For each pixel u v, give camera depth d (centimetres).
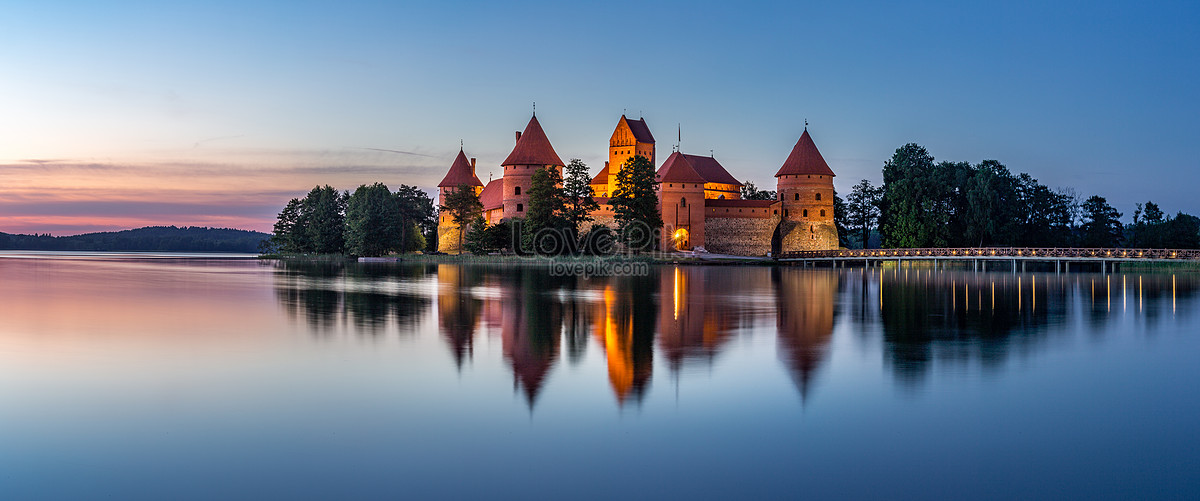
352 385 1967
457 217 10894
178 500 1259
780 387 1948
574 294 4606
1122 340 2747
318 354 2398
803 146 11200
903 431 1591
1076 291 5000
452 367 2197
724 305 3944
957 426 1625
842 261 9625
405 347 2538
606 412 1714
